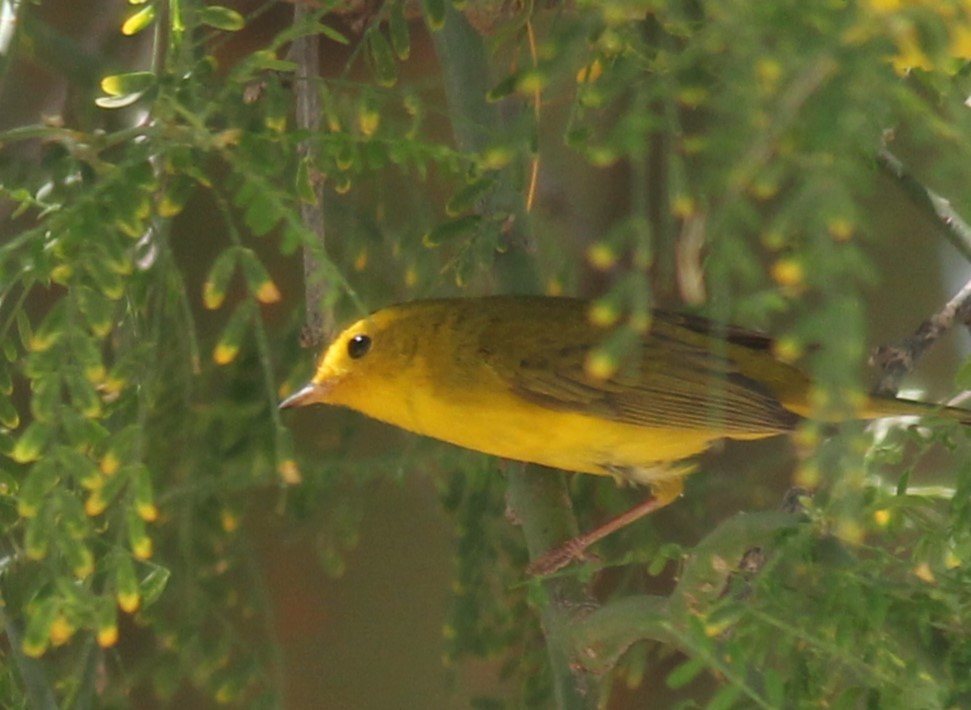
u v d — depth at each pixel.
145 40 2.24
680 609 2.17
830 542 2.17
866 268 1.85
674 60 2.12
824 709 2.16
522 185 2.19
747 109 1.92
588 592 2.21
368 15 2.23
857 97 1.87
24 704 2.18
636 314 1.91
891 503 2.18
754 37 1.95
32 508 2.13
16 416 2.17
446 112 2.19
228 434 2.23
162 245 2.17
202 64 2.16
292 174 2.20
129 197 2.14
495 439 2.24
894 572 2.19
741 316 2.20
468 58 2.22
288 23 2.22
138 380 2.18
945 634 2.16
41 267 2.14
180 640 2.23
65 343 2.14
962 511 2.17
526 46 2.19
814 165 1.83
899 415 2.22
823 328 1.82
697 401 2.24
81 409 2.14
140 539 2.14
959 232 2.23
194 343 2.17
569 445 2.24
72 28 2.24
